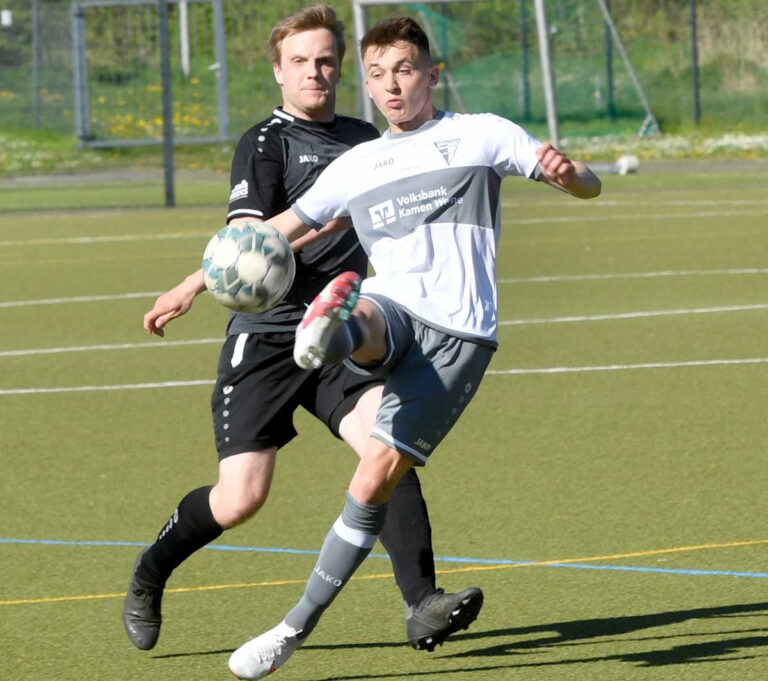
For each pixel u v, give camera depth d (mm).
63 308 33312
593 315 30438
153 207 57562
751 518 16094
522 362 25672
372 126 13562
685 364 25062
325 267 12922
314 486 18125
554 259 39656
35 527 16625
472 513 16625
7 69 89625
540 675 11781
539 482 17875
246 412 12445
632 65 88625
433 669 12023
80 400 23594
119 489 18203
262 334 12617
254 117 85000
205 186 67062
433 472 18516
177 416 22250
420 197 11477
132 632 12461
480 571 14594
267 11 91125
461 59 86812
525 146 11469
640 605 13414
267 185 12859
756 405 21797
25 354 27812
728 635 12531
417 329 11273
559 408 21984
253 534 16141
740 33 91625
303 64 13031
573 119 82938
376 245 11688
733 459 18703
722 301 31703
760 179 62688
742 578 14078
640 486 17547
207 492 12422
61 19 91750
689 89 87688
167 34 57094
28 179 72125
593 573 14398
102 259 42156
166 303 12117
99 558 15422
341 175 11828
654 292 33312
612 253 40500
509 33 87125
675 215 49656
